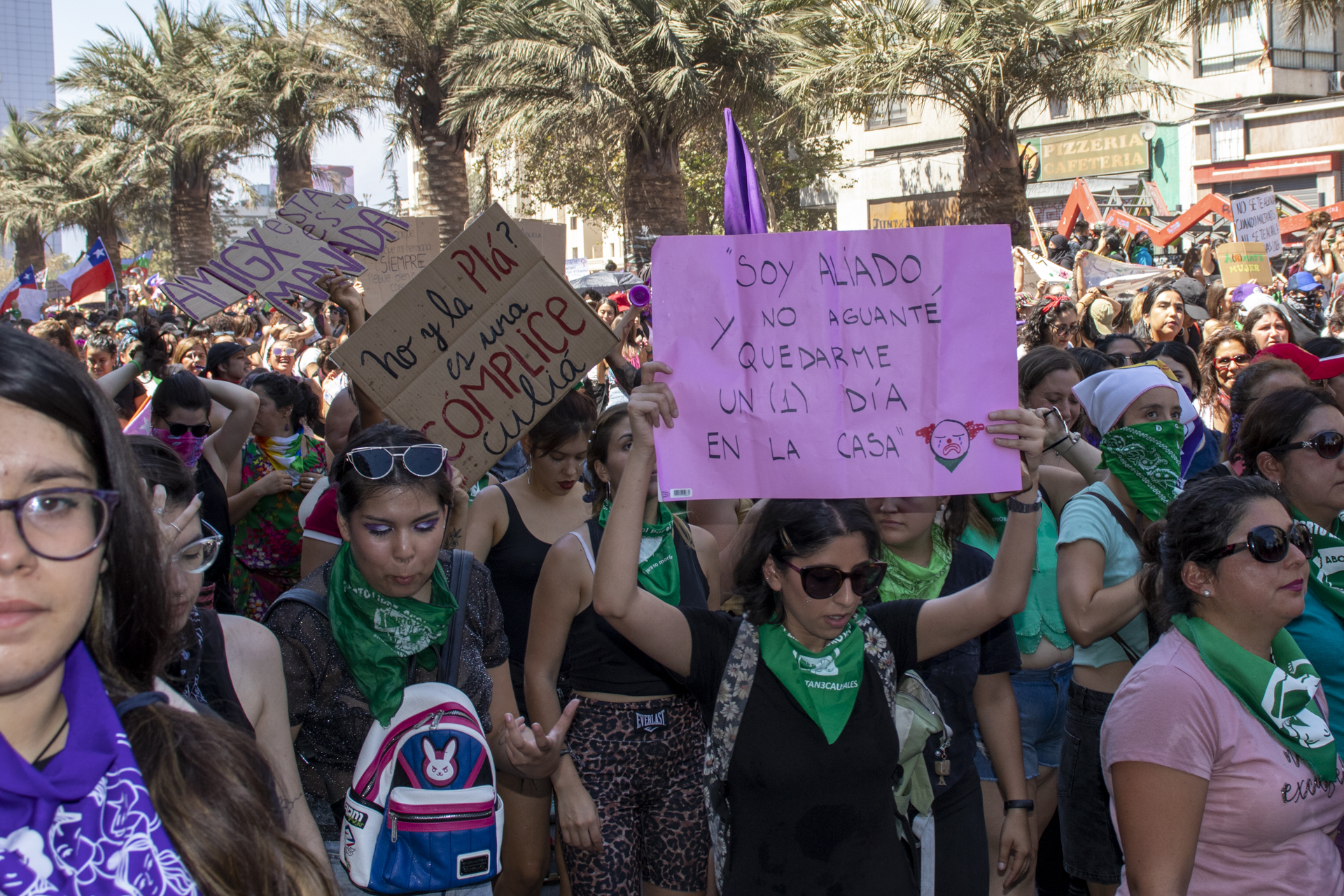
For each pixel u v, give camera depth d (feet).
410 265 18.31
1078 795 10.50
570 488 11.94
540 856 10.43
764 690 7.59
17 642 3.34
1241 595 7.27
